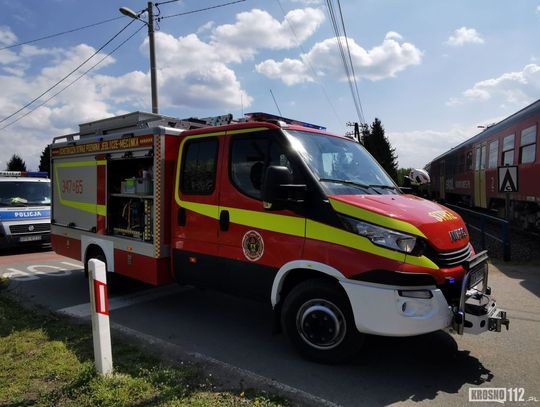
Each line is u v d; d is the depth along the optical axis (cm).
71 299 709
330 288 426
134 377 395
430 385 398
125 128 705
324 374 420
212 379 402
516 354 467
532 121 1380
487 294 478
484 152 1962
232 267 506
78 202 763
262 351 481
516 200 1552
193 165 559
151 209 606
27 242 1247
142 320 595
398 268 387
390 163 5459
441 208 476
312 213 436
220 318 604
